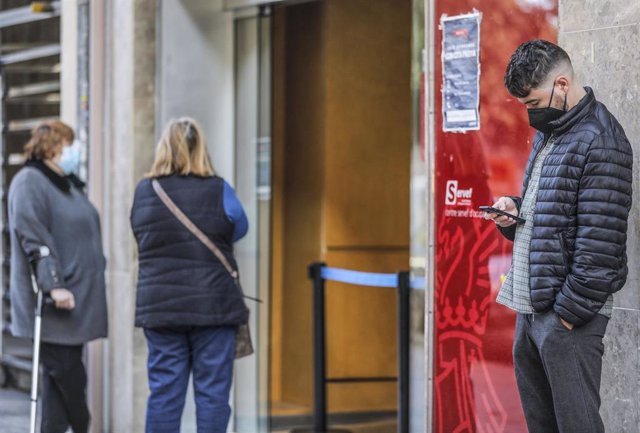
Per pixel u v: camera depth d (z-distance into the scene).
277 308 11.37
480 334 7.44
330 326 10.98
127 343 10.17
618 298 6.41
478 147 7.41
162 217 8.16
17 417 11.26
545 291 5.59
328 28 10.76
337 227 10.89
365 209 10.99
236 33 10.37
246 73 10.33
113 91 10.38
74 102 11.22
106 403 10.45
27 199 8.67
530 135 7.13
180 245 8.13
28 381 12.52
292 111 11.16
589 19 6.57
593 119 5.57
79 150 10.41
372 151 10.98
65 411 9.02
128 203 10.16
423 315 8.16
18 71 12.45
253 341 10.34
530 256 5.68
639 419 6.35
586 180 5.48
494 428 7.38
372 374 11.12
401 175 11.05
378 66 10.93
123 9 10.23
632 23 6.35
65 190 8.90
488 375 7.40
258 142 10.34
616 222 5.45
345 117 10.88
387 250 11.06
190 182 8.21
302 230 11.16
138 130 10.15
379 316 11.12
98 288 9.00
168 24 10.21
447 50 7.56
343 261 10.93
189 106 10.28
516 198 6.00
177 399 8.31
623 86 6.39
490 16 7.30
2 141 12.72
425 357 7.78
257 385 10.35
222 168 10.34
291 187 11.23
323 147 10.84
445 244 7.62
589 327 5.62
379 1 10.91
